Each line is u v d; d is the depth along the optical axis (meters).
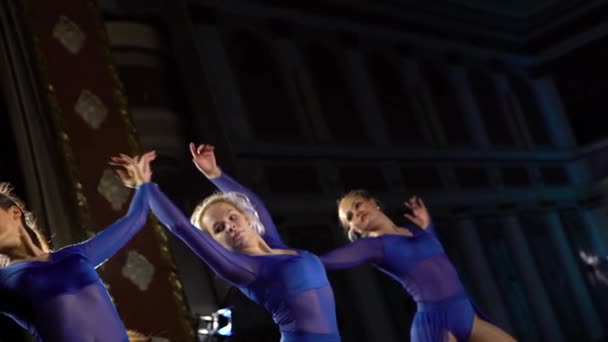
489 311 12.29
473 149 13.98
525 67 16.64
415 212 3.83
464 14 14.65
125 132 5.43
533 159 15.51
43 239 2.71
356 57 12.28
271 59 10.72
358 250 3.52
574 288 14.64
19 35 5.21
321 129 10.88
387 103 12.55
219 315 4.92
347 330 9.45
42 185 4.76
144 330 4.76
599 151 15.95
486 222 13.25
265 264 2.77
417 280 3.58
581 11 15.56
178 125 8.02
